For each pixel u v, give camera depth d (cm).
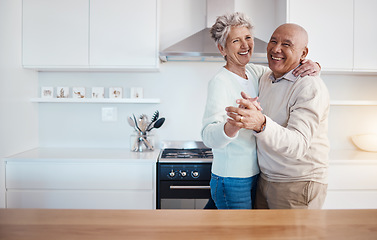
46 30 213
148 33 212
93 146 251
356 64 213
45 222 55
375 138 233
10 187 198
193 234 50
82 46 213
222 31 138
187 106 249
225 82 137
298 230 52
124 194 197
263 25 244
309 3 209
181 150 239
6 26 196
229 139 111
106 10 212
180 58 227
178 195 195
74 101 227
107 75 247
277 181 131
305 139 109
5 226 53
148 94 248
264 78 147
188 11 244
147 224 54
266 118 100
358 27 212
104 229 52
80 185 197
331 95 251
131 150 229
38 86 247
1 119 193
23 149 224
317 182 128
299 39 127
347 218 58
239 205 136
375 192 201
